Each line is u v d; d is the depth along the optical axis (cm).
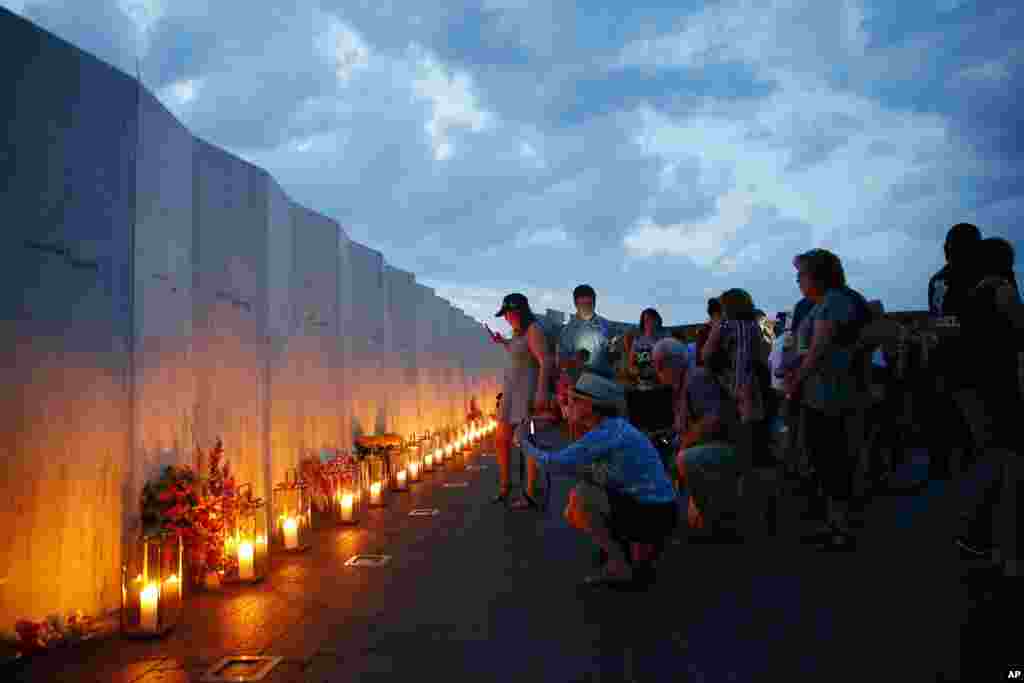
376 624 420
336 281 907
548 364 840
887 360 921
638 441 495
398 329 1242
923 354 924
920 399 943
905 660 343
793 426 833
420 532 690
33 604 391
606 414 506
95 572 433
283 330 739
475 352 2244
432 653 372
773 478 654
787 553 571
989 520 506
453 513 795
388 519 764
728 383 649
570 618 425
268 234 696
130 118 475
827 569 516
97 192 446
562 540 643
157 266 507
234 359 635
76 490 422
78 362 427
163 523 476
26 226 395
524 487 859
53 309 411
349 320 965
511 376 857
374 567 556
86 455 431
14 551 382
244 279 659
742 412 643
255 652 378
